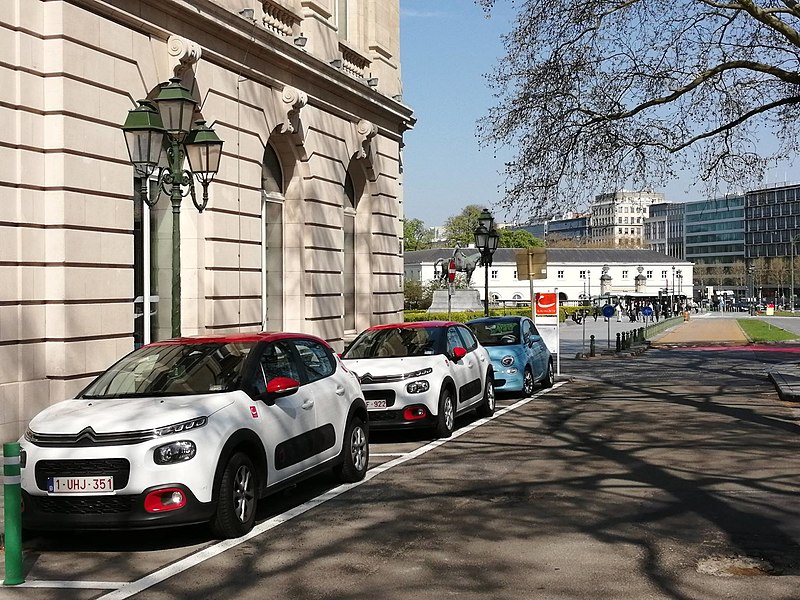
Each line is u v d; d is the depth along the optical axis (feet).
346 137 78.64
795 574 21.98
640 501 30.58
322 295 73.56
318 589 21.39
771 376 78.18
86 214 45.11
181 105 37.47
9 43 41.47
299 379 32.09
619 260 434.30
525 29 75.20
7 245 41.34
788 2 69.97
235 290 59.67
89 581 22.63
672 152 78.79
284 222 71.15
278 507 30.81
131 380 28.99
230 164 59.36
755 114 79.66
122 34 48.14
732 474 35.24
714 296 500.74
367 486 34.17
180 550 25.39
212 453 25.53
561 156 75.97
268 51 62.54
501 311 213.46
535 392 70.49
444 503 30.83
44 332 43.39
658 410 57.36
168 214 54.80
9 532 22.52
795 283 485.56
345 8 83.92
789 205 496.64
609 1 73.26
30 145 42.55
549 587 21.13
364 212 85.40
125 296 48.26
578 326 257.55
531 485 33.73
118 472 24.61
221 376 28.86
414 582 21.75
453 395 47.39
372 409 44.55
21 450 25.59
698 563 23.02
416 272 407.64
